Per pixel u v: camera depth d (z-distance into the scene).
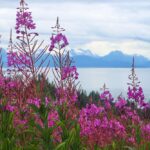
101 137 2.51
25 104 2.62
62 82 2.72
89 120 2.60
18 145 2.25
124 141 2.61
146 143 2.53
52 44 2.68
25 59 2.71
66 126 2.34
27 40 2.70
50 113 2.36
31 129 2.33
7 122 2.35
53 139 2.25
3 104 2.50
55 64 2.71
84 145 2.46
